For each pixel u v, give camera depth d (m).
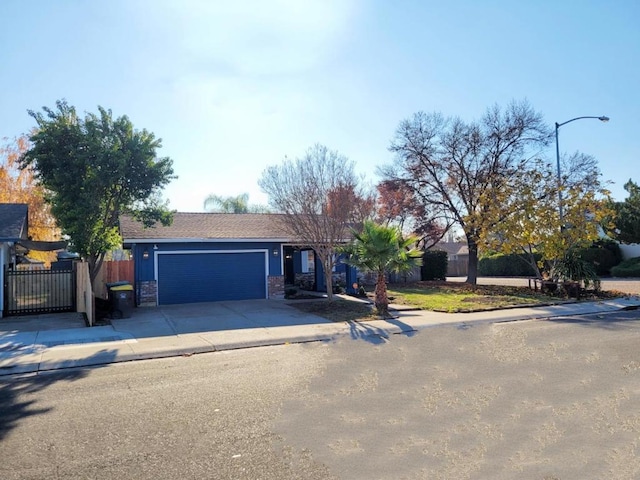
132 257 18.64
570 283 18.12
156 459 4.31
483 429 4.89
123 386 7.03
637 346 8.98
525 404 5.64
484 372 7.22
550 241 19.09
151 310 15.42
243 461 4.22
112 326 12.52
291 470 4.03
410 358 8.43
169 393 6.53
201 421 5.30
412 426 5.02
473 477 3.85
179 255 17.19
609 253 32.78
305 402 5.93
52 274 15.22
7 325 12.82
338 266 21.12
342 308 15.23
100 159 13.98
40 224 29.77
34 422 5.45
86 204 14.21
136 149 14.88
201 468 4.09
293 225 16.69
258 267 18.31
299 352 9.39
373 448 4.47
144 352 9.49
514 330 11.38
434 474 3.92
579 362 7.73
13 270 15.24
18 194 29.47
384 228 14.13
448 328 11.97
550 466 4.02
